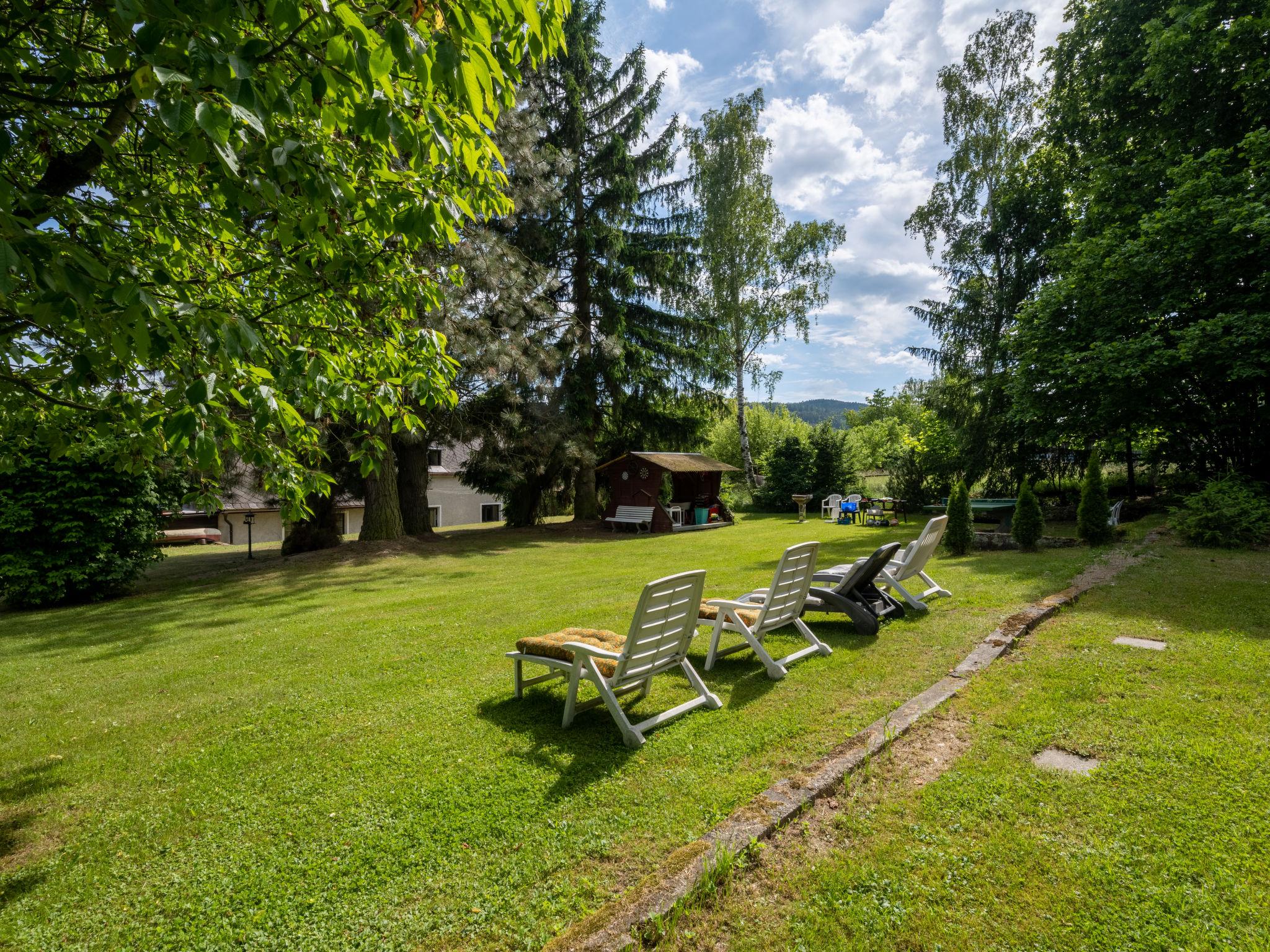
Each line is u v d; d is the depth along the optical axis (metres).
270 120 2.23
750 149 24.91
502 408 17.50
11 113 2.43
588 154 21.09
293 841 2.81
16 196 2.17
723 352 25.14
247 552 21.61
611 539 18.50
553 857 2.58
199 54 1.85
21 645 7.49
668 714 3.91
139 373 3.37
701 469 20.97
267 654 6.27
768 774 3.20
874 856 2.49
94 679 5.73
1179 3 13.12
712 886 2.26
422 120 2.77
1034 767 3.13
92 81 2.48
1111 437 13.67
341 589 10.77
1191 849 2.44
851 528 18.55
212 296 3.55
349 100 2.63
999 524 16.86
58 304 2.06
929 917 2.15
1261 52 12.15
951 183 18.95
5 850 2.86
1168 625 5.54
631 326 21.47
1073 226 16.61
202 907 2.38
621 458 21.34
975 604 6.71
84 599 10.78
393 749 3.75
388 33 2.07
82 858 2.76
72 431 3.80
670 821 2.81
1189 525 9.78
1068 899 2.21
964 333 18.58
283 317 3.74
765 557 12.41
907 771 3.16
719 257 25.36
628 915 2.12
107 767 3.72
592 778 3.25
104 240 2.81
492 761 3.51
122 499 10.60
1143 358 11.38
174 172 3.78
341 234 3.40
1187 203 11.42
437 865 2.56
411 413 4.30
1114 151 15.52
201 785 3.42
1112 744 3.32
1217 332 10.37
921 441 23.47
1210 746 3.24
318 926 2.24
